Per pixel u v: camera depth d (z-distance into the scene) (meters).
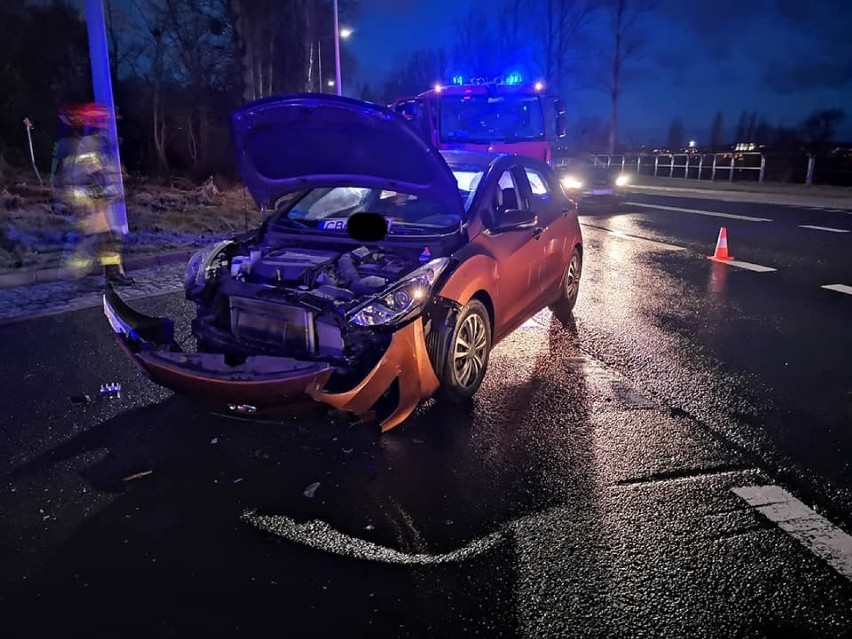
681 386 5.16
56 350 5.94
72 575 2.95
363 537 3.23
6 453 4.05
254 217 16.36
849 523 3.32
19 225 11.63
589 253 11.23
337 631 2.62
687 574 2.93
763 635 2.59
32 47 25.70
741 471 3.83
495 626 2.65
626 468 3.88
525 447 4.14
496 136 14.07
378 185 4.66
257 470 3.87
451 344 4.39
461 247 4.71
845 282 8.81
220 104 29.12
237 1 21.08
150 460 3.98
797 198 20.41
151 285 8.73
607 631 2.61
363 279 4.22
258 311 4.14
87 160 8.62
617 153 35.53
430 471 3.85
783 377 5.36
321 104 3.98
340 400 3.71
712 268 9.86
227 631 2.62
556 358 5.84
